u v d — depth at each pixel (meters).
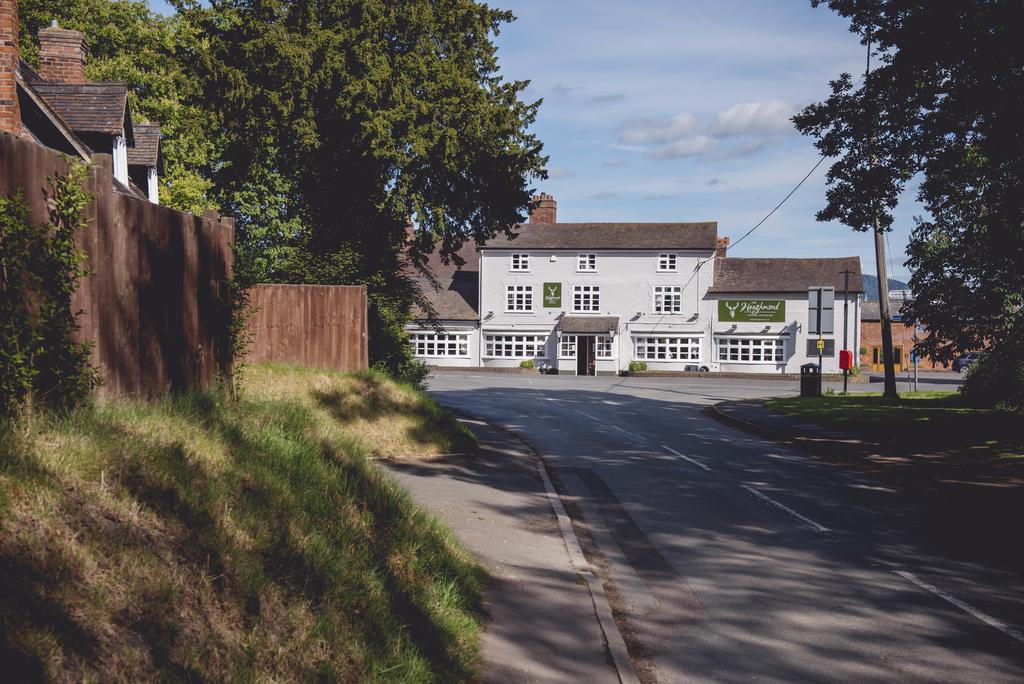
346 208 22.58
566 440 19.77
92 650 3.62
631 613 7.34
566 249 58.69
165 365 7.70
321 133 22.38
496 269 59.50
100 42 36.16
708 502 12.38
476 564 7.77
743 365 56.88
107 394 6.57
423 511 8.52
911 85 18.36
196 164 36.88
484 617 6.53
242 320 9.55
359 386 14.91
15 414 5.09
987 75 16.31
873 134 20.38
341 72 21.25
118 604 3.95
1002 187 18.02
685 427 23.31
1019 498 12.64
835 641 6.65
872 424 22.20
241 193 38.06
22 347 5.23
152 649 3.88
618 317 58.28
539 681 5.45
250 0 22.78
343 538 6.24
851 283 56.41
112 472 4.93
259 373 14.45
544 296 59.00
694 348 57.53
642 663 6.17
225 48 22.17
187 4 22.94
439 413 15.68
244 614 4.60
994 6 15.70
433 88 22.45
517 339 59.31
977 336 19.17
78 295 6.21
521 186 25.75
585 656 5.98
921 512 11.79
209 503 5.32
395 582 6.07
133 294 7.06
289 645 4.59
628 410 28.50
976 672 6.02
